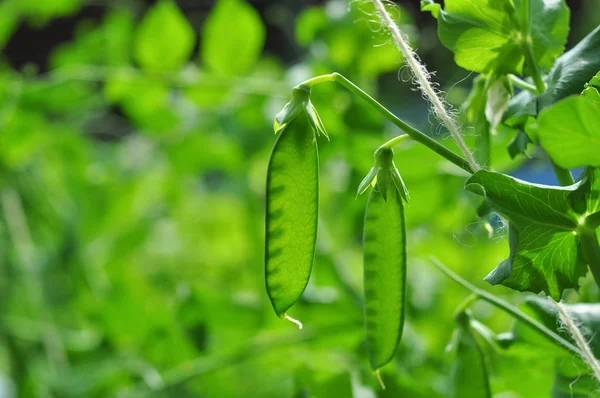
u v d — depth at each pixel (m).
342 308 0.74
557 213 0.45
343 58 0.87
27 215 1.20
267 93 0.90
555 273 0.46
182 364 0.86
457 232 0.89
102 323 0.95
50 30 2.24
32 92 0.98
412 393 0.64
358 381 0.66
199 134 1.03
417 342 0.77
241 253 1.35
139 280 1.27
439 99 0.47
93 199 1.25
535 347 0.55
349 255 1.03
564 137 0.41
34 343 1.04
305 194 0.47
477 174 0.45
